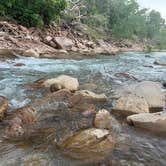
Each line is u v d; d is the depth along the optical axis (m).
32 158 3.64
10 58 14.66
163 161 3.80
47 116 5.32
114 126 4.91
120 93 7.11
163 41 84.94
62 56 19.16
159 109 6.18
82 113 5.54
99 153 3.83
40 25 28.89
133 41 67.25
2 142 4.09
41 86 7.50
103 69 12.88
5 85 7.82
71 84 7.44
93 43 34.44
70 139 4.11
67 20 39.53
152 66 15.16
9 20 26.55
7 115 5.10
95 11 50.53
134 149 4.08
